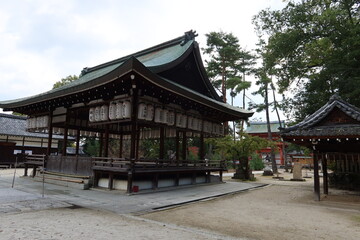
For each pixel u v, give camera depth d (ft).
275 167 114.11
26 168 59.98
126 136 76.54
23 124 107.24
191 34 59.47
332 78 53.16
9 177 59.47
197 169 53.52
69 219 22.31
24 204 27.99
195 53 56.80
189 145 118.73
